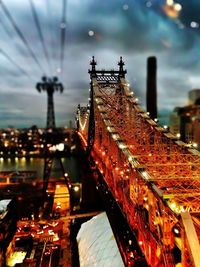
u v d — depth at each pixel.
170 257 11.72
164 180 16.31
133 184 16.66
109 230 33.53
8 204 35.56
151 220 13.53
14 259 34.31
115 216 21.83
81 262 31.47
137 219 15.89
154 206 13.35
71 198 51.47
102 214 38.66
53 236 38.91
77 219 43.22
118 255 28.62
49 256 33.75
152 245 13.47
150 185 13.67
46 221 41.34
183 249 10.59
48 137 82.50
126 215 18.06
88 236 34.97
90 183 44.78
